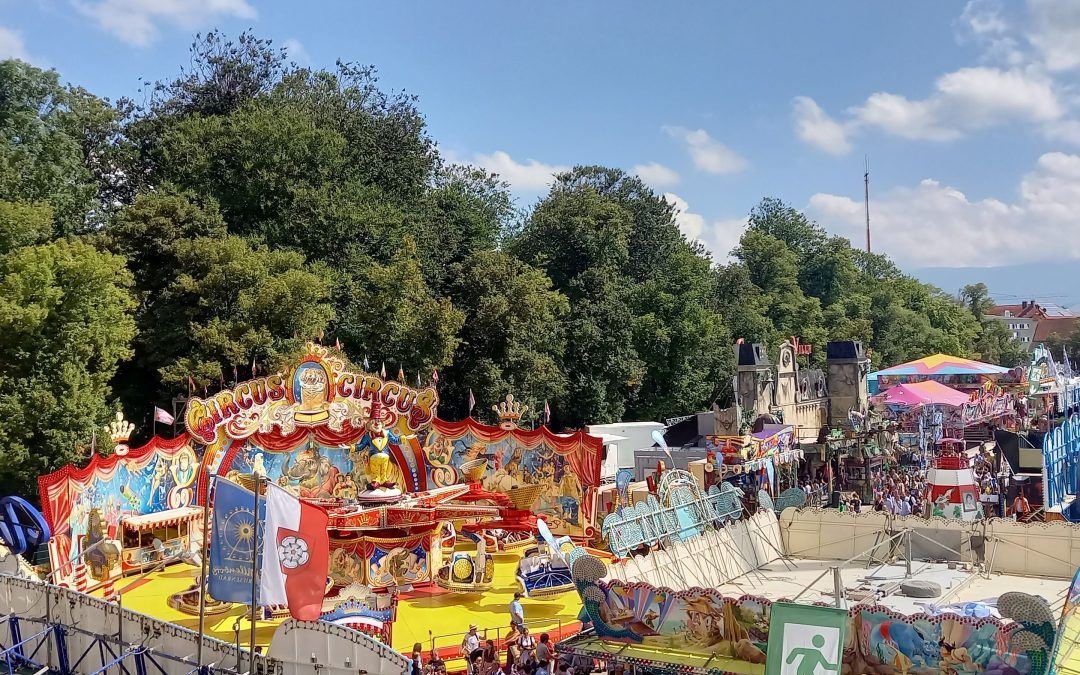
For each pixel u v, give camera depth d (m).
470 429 44.19
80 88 73.88
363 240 73.75
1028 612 21.41
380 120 87.38
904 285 148.88
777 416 63.81
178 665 24.27
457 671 27.44
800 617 22.88
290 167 70.44
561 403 82.50
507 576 38.31
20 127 63.41
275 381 40.03
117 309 50.94
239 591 24.06
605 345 84.94
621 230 94.44
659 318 91.44
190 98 82.69
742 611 25.05
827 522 38.66
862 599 31.02
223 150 69.19
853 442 59.31
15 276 47.28
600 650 26.88
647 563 30.86
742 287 120.12
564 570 35.03
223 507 24.38
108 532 36.41
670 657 26.16
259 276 58.44
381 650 22.20
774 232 155.75
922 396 66.31
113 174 75.31
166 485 38.97
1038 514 44.50
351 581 34.56
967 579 33.69
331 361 41.06
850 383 77.19
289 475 40.53
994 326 173.75
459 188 96.31
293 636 23.00
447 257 81.75
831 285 148.00
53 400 46.50
